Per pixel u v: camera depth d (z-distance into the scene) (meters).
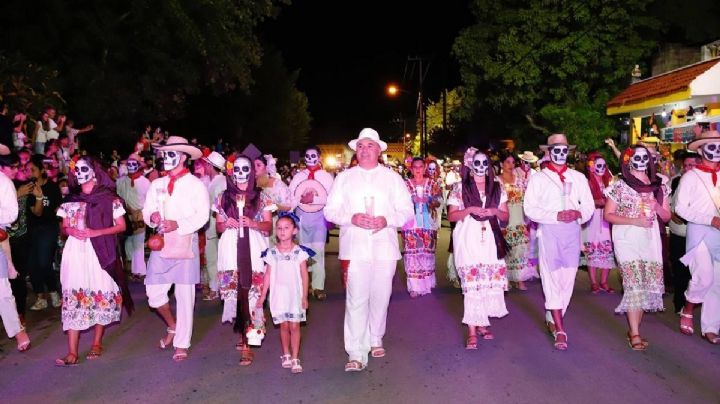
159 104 23.70
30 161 9.16
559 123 22.53
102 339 7.88
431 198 10.06
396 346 7.39
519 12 22.77
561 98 23.42
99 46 20.83
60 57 20.17
